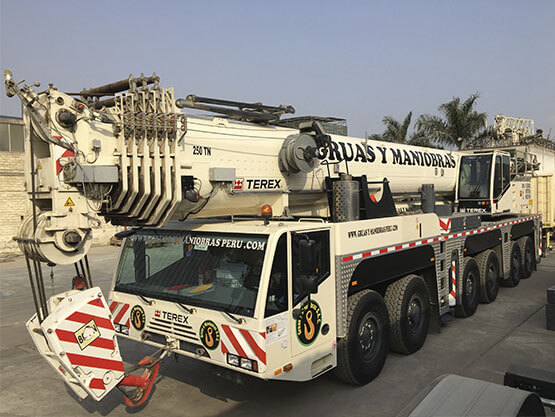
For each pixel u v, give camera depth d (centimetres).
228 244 426
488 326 710
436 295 646
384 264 532
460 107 2406
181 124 412
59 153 362
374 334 522
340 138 641
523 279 1064
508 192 987
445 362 565
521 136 1576
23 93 352
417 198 790
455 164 932
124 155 387
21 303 950
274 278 393
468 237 752
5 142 1725
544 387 307
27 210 399
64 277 1222
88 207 378
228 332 392
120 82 404
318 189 590
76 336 368
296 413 448
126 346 674
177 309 436
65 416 457
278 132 548
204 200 461
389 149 728
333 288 458
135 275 490
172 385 524
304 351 419
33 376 562
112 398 497
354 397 477
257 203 522
